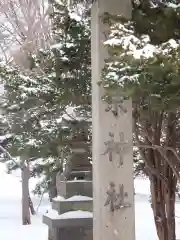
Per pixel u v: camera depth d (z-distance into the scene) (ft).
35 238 47.03
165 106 16.02
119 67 15.62
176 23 18.16
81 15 26.27
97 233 18.24
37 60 30.32
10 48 50.19
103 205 18.06
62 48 26.63
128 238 18.11
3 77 30.89
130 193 18.28
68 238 27.55
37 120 33.68
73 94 27.12
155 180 26.00
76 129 30.27
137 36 17.89
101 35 18.51
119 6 18.81
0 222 60.85
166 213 26.30
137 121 23.80
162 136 27.84
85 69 26.78
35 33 38.99
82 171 29.50
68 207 28.02
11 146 35.86
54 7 26.55
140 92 15.96
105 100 17.87
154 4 19.11
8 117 36.63
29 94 30.42
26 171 63.16
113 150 18.20
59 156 31.96
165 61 14.42
